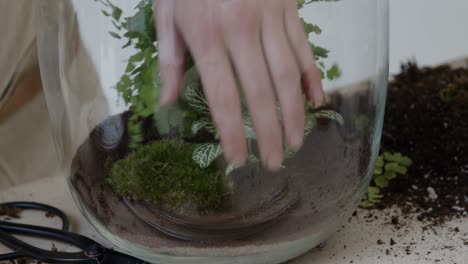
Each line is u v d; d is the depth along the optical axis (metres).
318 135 0.62
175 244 0.62
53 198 0.83
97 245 0.70
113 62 0.60
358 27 0.63
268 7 0.58
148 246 0.63
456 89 1.02
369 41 0.64
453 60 1.12
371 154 0.67
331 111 0.62
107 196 0.62
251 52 0.57
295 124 0.59
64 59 0.64
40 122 0.92
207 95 0.58
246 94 0.58
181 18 0.57
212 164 0.59
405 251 0.69
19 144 0.91
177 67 0.58
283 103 0.59
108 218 0.63
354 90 0.64
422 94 1.02
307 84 0.60
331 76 0.61
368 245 0.71
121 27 0.59
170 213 0.60
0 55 0.87
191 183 0.59
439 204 0.77
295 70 0.59
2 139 0.90
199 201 0.59
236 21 0.57
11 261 0.70
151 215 0.61
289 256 0.65
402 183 0.82
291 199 0.61
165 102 0.59
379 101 0.67
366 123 0.65
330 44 0.61
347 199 0.64
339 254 0.69
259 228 0.61
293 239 0.62
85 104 0.63
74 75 0.63
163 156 0.60
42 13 0.65
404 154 0.87
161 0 0.58
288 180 0.61
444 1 1.10
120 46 0.59
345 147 0.64
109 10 0.59
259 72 0.58
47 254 0.69
